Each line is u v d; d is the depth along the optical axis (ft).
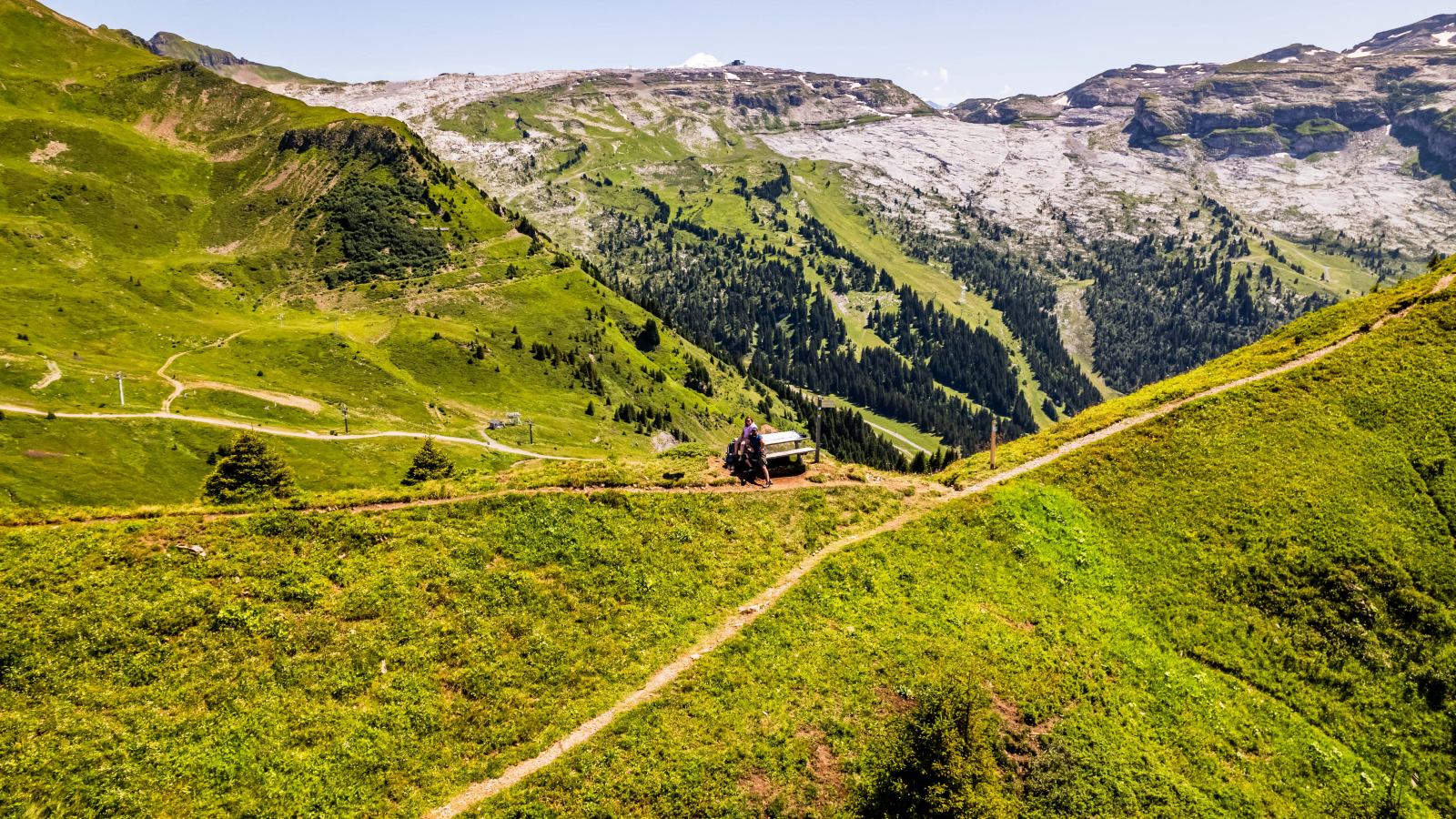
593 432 604.90
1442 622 110.11
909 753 80.64
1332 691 107.14
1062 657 103.81
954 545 122.42
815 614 102.06
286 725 72.69
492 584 95.04
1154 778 90.17
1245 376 167.94
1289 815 90.79
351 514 99.96
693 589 104.32
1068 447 155.74
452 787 71.20
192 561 85.87
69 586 78.43
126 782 63.98
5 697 67.31
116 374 434.30
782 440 139.33
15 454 322.34
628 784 73.87
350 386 543.80
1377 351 160.86
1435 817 94.07
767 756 80.38
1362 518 125.59
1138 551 127.13
